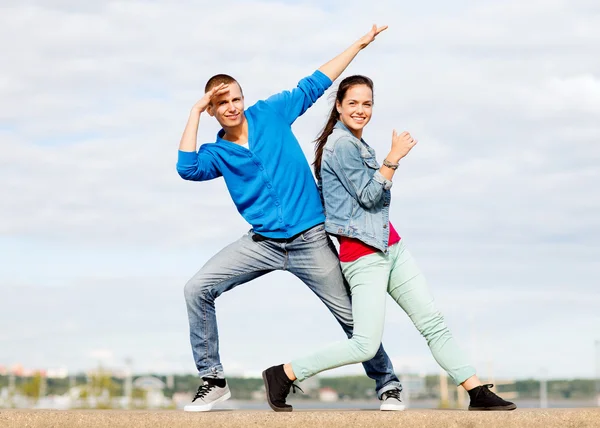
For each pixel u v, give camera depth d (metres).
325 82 4.99
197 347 4.72
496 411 4.23
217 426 4.22
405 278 4.74
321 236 4.71
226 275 4.73
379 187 4.53
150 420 4.23
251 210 4.73
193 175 4.65
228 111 4.62
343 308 4.79
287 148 4.72
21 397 36.03
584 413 4.19
